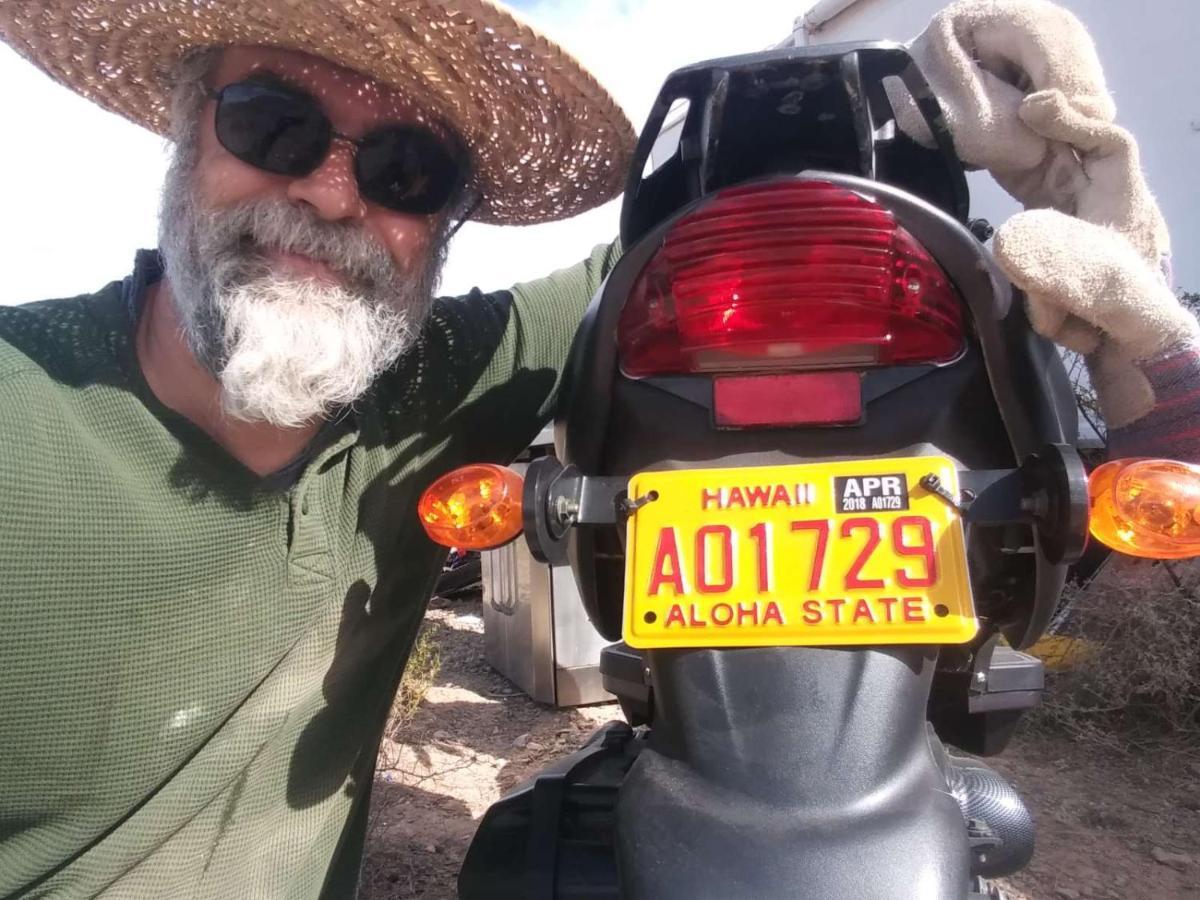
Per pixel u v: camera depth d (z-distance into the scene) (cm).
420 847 115
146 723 55
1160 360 44
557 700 163
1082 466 40
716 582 44
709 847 38
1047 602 49
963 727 61
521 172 74
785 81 50
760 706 42
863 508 43
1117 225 47
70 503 51
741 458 47
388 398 67
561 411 56
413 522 67
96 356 57
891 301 45
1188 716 130
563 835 54
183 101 63
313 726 63
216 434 60
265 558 57
